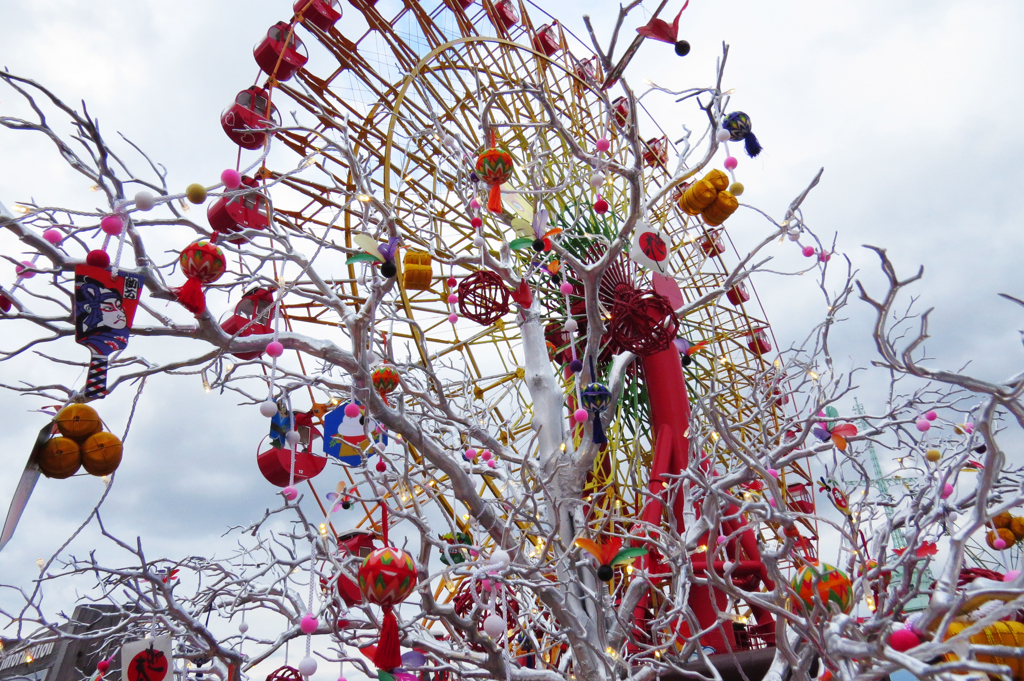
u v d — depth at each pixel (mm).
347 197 9062
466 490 9227
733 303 19500
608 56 7812
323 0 15000
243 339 7426
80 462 5383
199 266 6125
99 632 7434
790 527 6055
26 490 5227
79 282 5332
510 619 9680
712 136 8172
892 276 4555
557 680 8453
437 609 7887
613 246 9055
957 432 7949
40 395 6270
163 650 6715
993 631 5031
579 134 16422
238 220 10930
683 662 8047
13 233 6062
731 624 12375
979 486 4832
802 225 8562
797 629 5332
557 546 9992
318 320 15375
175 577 8523
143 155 6262
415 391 10258
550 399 11555
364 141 15289
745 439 11156
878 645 4270
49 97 5684
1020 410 4574
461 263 10750
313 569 6242
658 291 8828
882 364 5164
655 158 17547
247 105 13992
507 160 7555
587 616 9812
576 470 10586
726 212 7605
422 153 15258
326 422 7832
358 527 10750
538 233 9352
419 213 14828
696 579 6703
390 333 8867
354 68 15562
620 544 7066
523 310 12297
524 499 8219
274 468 8125
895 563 6031
